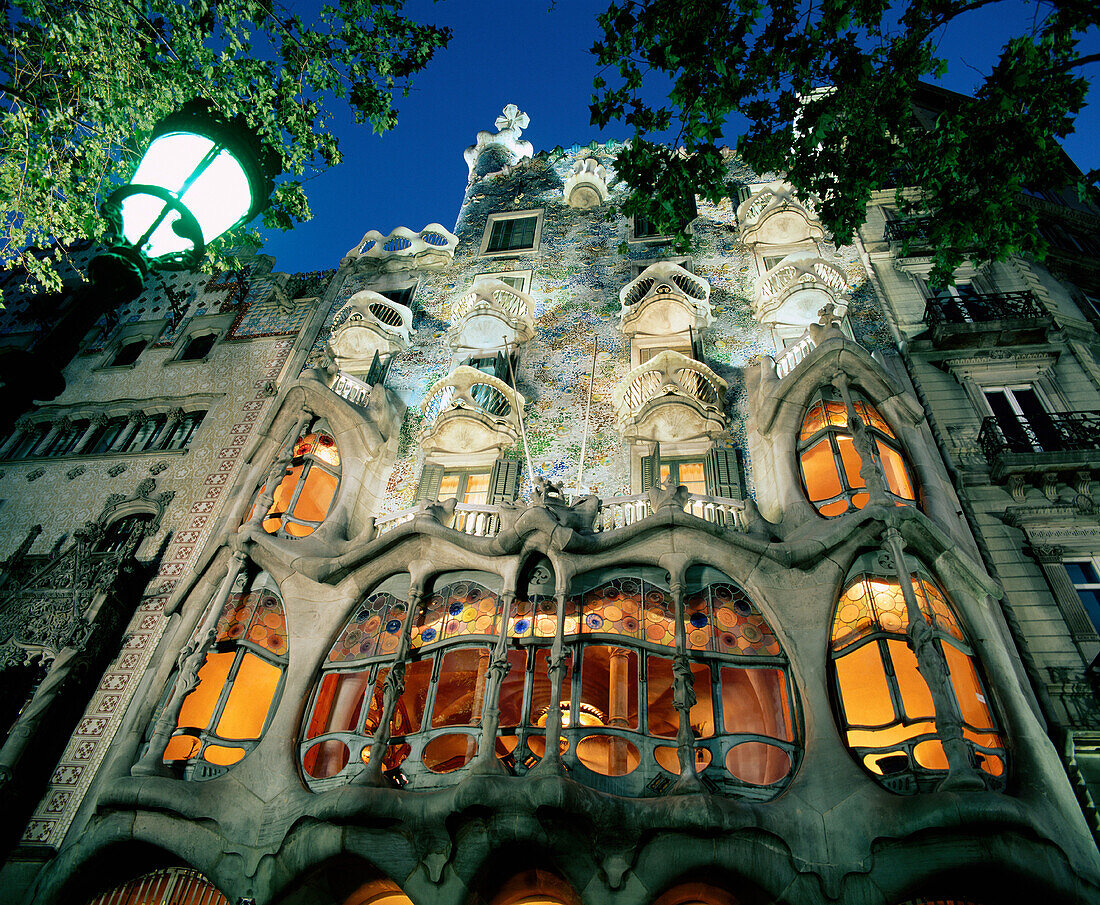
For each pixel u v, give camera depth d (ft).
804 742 37.60
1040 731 36.86
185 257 15.01
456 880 34.35
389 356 69.82
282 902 36.76
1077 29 33.42
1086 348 57.31
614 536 43.01
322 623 45.65
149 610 54.24
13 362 13.67
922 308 61.87
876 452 46.16
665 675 52.08
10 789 44.01
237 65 41.70
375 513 56.65
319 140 44.09
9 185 36.55
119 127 39.81
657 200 41.11
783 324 63.26
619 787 35.94
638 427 55.93
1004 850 31.86
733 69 38.06
